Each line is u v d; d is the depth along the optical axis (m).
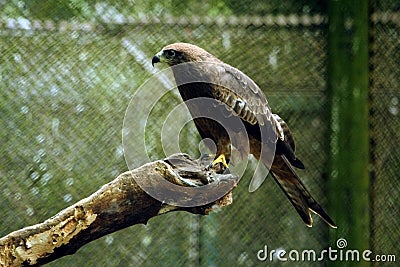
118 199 10.99
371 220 15.72
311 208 13.81
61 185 14.73
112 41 14.96
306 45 15.76
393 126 15.76
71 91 14.80
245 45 15.54
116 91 14.91
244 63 15.52
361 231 15.68
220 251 15.45
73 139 14.80
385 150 15.73
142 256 15.16
